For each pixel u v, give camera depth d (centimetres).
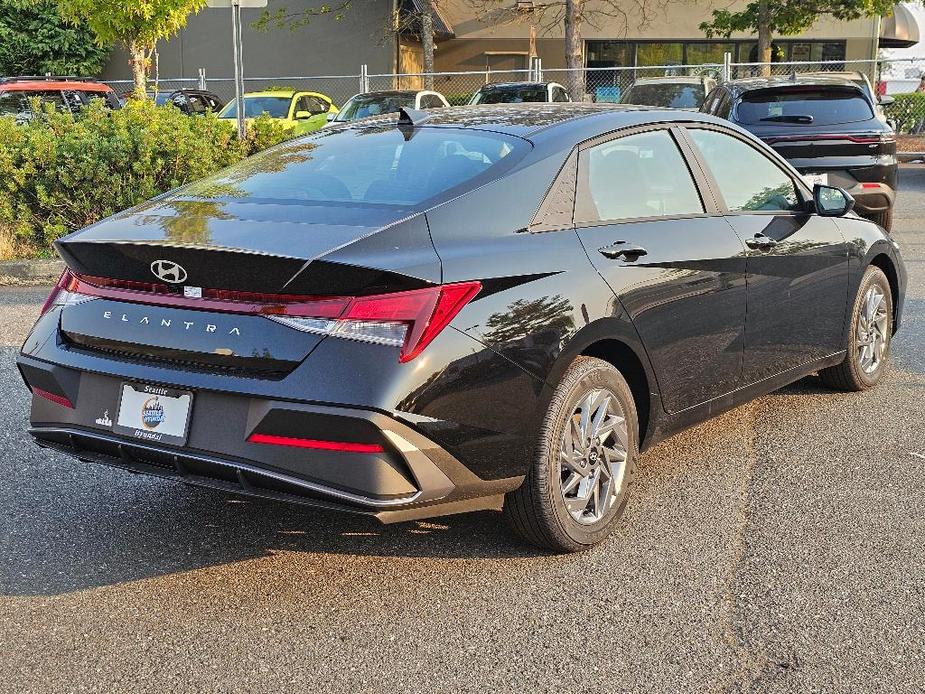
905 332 771
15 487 471
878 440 533
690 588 372
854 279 580
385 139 441
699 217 467
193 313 356
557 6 2892
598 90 2942
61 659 324
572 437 392
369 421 330
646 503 454
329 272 334
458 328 346
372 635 339
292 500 347
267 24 2786
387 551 405
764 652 327
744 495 461
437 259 351
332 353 335
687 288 440
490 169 395
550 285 378
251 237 351
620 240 416
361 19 2766
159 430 359
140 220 387
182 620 350
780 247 506
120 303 373
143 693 305
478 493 362
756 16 2480
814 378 647
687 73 2944
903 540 411
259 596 367
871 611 354
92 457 386
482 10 2956
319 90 2812
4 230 1055
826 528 424
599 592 369
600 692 305
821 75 1351
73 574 384
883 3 2362
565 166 411
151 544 411
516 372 361
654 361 426
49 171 1047
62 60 2794
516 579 380
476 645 333
